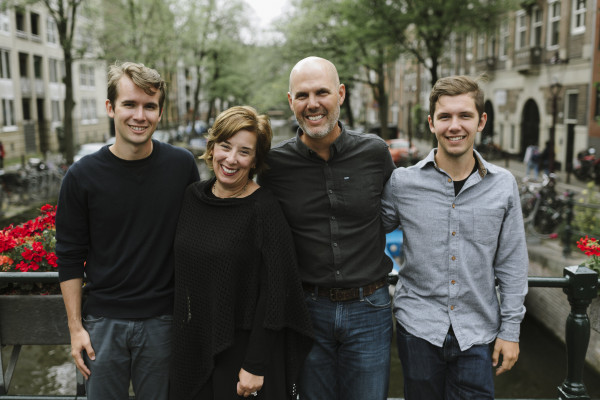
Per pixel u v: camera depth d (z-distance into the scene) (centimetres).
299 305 225
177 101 6209
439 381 239
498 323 237
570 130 2023
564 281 265
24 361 669
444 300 233
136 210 232
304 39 2444
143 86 221
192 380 228
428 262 235
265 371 224
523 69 2283
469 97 223
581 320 267
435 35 1418
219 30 3541
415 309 238
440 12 1380
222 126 221
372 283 242
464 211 230
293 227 240
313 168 239
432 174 236
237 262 222
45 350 699
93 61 2269
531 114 2377
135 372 240
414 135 3966
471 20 1374
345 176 238
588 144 1864
